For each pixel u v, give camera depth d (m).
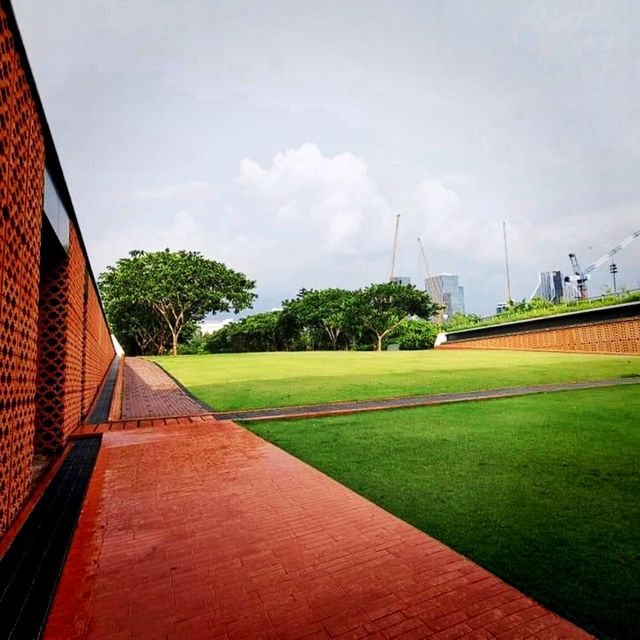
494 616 2.36
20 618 2.45
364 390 11.89
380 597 2.56
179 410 9.52
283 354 31.33
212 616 2.43
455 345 40.38
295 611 2.46
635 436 6.34
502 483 4.42
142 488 4.54
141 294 33.44
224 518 3.75
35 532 3.60
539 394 10.77
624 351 25.11
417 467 5.01
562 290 87.81
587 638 2.17
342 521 3.63
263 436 6.86
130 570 2.92
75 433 7.20
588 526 3.40
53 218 5.60
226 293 36.69
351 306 41.97
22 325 4.09
